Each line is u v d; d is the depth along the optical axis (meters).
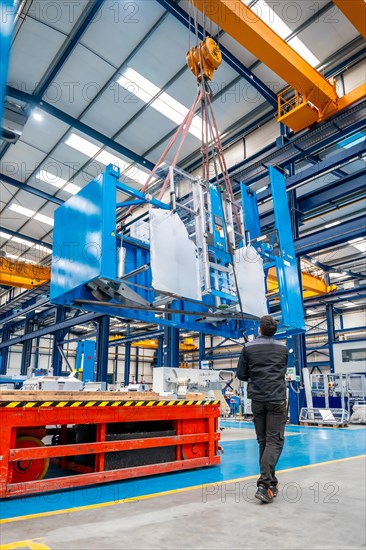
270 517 2.43
